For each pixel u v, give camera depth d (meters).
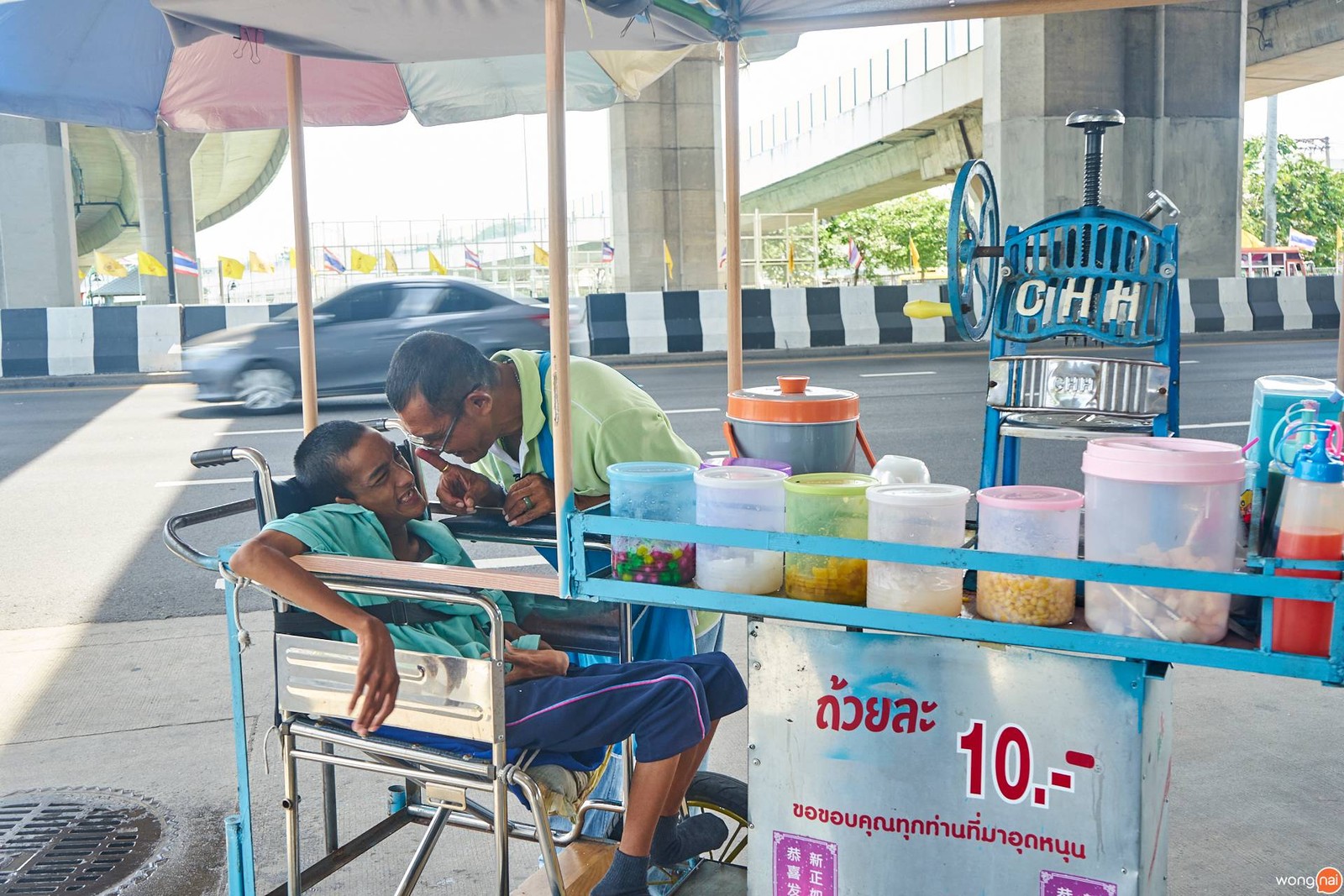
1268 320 16.72
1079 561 1.64
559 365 1.93
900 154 41.69
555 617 2.47
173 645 4.64
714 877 2.34
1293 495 1.59
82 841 3.15
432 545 2.56
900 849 1.90
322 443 2.39
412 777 2.20
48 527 6.71
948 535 1.83
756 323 15.45
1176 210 2.46
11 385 14.02
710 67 24.09
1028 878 1.83
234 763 3.61
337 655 2.22
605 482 2.62
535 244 42.31
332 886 2.92
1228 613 1.69
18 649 4.62
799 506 1.92
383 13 2.52
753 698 1.97
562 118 1.87
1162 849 1.99
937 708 1.84
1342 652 1.51
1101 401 2.48
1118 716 1.72
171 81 3.61
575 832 2.40
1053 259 2.56
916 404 10.48
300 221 3.00
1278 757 3.44
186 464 8.64
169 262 34.75
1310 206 64.88
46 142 17.34
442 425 2.48
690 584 2.00
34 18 3.10
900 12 2.89
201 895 2.89
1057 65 17.30
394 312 12.12
